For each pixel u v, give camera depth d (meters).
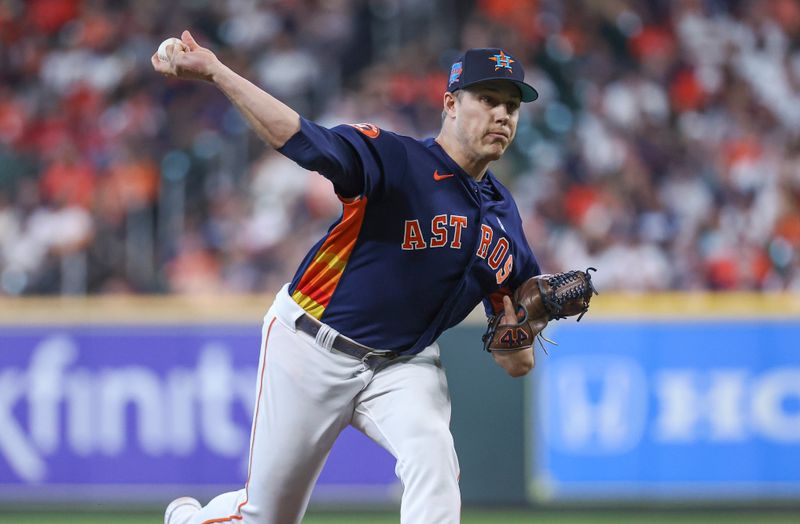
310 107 41.44
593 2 44.00
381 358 13.59
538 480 29.17
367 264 13.22
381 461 29.31
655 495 29.14
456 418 29.27
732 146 39.59
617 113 40.59
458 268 13.48
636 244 35.81
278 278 34.78
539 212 37.19
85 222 35.97
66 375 29.56
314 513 29.27
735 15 44.56
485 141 13.22
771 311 29.23
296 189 36.84
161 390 29.47
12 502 29.38
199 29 43.38
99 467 29.36
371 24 43.88
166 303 29.64
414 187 12.99
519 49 42.06
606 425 29.23
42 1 44.06
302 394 13.44
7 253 35.62
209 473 29.27
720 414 29.20
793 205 37.91
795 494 29.05
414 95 40.69
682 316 29.34
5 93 41.72
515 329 14.60
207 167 38.41
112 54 42.41
